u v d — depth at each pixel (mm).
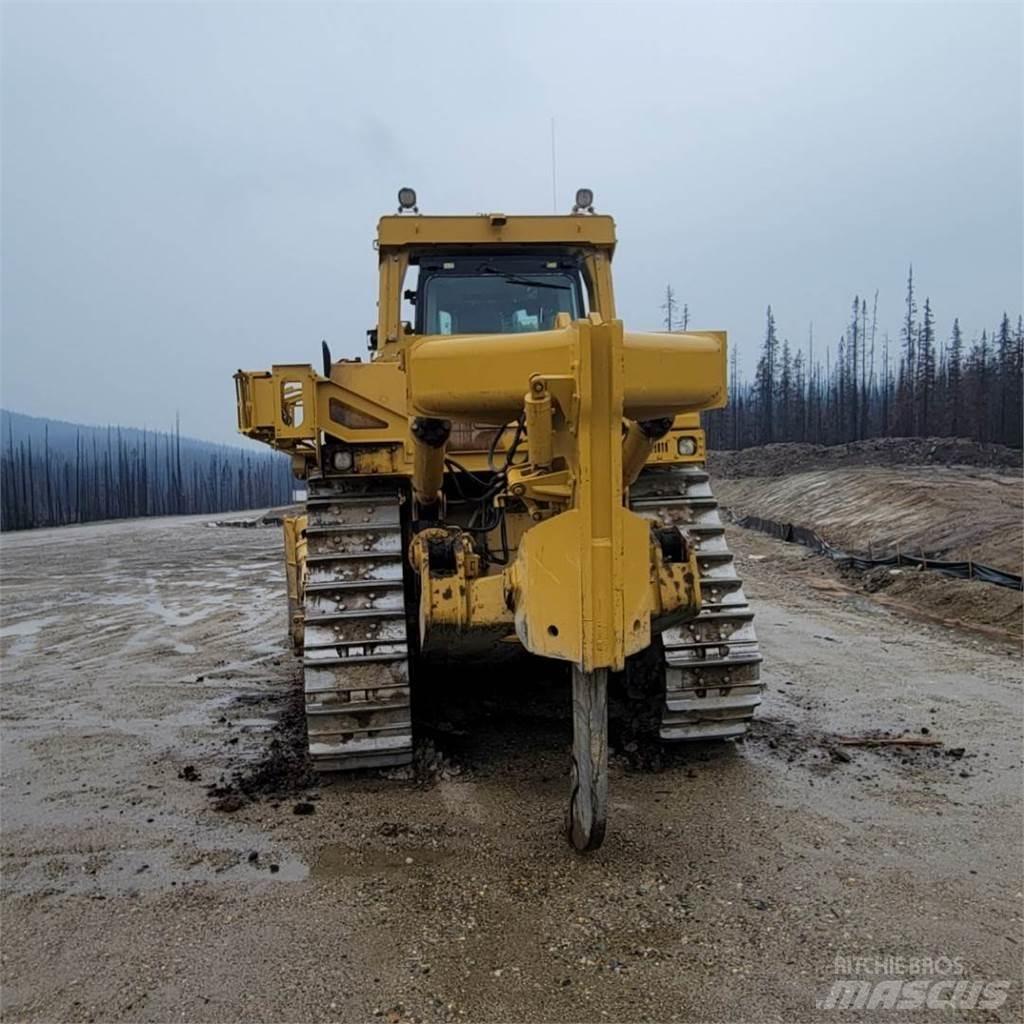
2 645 9312
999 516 14086
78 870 3721
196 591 13453
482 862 3650
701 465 5367
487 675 6027
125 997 2801
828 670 7078
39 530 35188
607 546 3148
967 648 7941
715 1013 2650
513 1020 2635
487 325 5785
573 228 5711
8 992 2848
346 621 4426
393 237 5605
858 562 13594
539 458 3199
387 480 4934
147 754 5332
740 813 4121
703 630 4711
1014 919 3170
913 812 4129
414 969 2896
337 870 3621
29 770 5086
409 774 4586
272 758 5117
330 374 4723
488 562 4355
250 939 3115
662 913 3217
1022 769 4703
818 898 3322
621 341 3068
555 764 4773
